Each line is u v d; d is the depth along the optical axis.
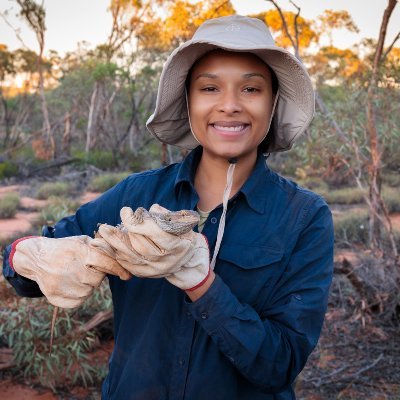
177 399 1.53
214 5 15.97
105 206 1.77
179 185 1.67
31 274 1.45
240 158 1.63
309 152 6.25
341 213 12.46
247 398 1.58
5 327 4.51
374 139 5.63
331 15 25.41
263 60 1.57
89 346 4.73
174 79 1.62
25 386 4.30
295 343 1.47
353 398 4.00
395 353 4.75
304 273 1.55
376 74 5.57
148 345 1.56
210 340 1.52
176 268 1.31
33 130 34.81
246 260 1.53
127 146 26.42
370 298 5.44
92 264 1.34
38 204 15.79
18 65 35.56
